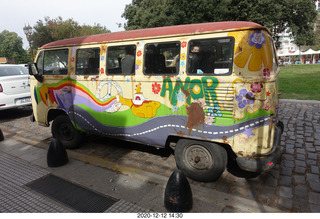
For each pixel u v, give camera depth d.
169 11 21.09
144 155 4.67
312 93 9.91
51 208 3.09
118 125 4.05
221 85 3.05
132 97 3.80
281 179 3.60
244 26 2.95
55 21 18.52
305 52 38.06
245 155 3.07
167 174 3.89
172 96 3.43
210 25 3.23
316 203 3.00
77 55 4.41
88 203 3.17
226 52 3.04
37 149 5.16
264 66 2.90
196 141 3.45
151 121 3.68
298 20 28.33
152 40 3.57
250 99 2.92
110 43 3.98
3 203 3.23
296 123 6.27
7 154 4.93
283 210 2.89
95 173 3.98
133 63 3.77
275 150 3.25
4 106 7.38
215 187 3.46
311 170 3.84
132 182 3.64
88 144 5.34
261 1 18.56
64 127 5.10
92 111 4.33
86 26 20.27
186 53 3.29
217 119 3.14
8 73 8.34
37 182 3.77
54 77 4.75
